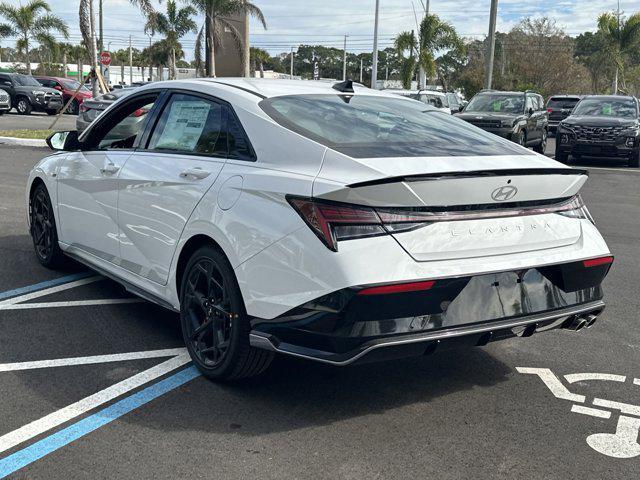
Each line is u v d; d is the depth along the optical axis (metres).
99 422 3.42
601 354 4.57
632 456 3.24
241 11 27.77
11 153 15.69
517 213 3.54
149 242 4.39
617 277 6.61
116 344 4.47
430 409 3.67
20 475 2.94
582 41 66.44
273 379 4.00
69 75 72.19
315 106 4.07
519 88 51.78
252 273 3.47
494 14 26.20
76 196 5.30
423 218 3.26
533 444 3.33
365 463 3.11
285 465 3.07
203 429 3.38
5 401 3.62
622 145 16.50
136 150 4.71
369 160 3.37
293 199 3.33
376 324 3.15
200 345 3.97
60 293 5.53
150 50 54.66
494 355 4.50
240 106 4.00
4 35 44.66
